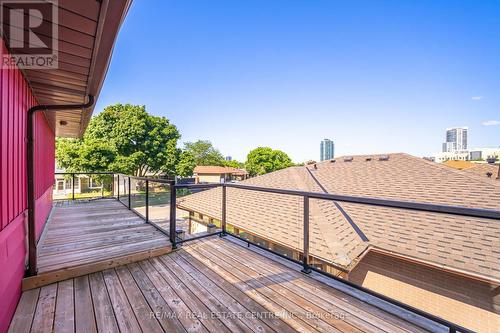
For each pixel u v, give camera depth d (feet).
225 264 8.29
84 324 4.95
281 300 5.97
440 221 11.19
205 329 4.83
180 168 70.64
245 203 24.90
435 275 11.68
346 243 12.99
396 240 11.98
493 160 63.26
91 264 7.55
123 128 61.11
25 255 6.84
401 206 5.05
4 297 4.70
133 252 8.64
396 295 12.55
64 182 41.29
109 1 3.72
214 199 28.76
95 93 8.65
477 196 18.47
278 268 7.93
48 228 12.07
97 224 12.97
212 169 117.91
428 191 21.45
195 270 7.80
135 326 4.91
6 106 5.15
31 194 6.74
